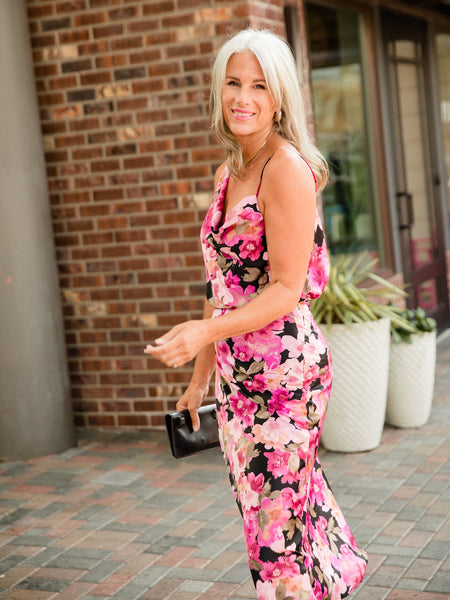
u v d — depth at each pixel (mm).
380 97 7246
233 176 2355
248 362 2354
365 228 7129
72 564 3676
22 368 5129
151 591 3371
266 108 2273
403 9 7727
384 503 4141
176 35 5227
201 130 5262
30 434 5184
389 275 7312
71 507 4375
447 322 8781
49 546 3891
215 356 2695
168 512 4227
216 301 2418
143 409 5656
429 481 4414
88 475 4859
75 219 5613
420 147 8250
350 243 6828
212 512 4191
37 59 5539
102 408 5746
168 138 5340
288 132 2322
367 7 7102
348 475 4582
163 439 5473
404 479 4469
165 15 5234
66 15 5445
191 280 5418
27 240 5051
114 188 5500
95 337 5688
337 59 6637
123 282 5570
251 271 2326
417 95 8180
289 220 2227
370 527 3855
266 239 2289
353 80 6918
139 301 5555
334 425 4941
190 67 5227
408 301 7742
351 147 6879
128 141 5430
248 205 2287
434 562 3449
